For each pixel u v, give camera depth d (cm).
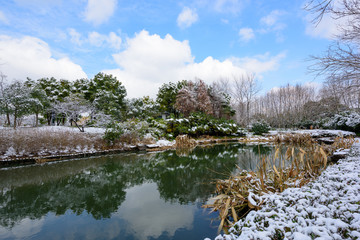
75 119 1530
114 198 416
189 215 328
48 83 1836
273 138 1786
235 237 185
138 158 926
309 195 209
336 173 307
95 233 275
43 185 514
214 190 450
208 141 1664
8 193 451
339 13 374
